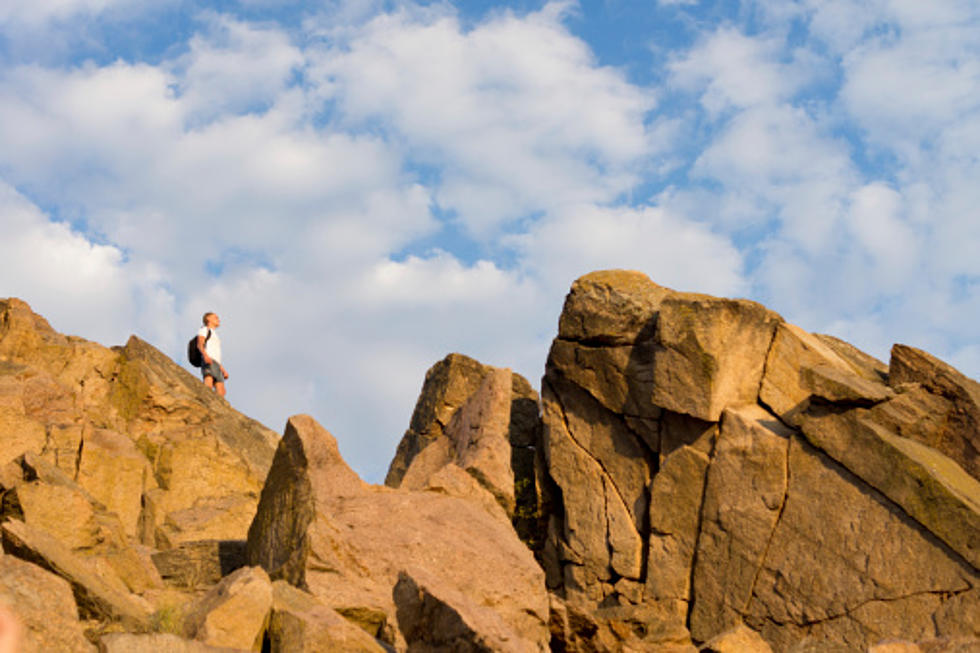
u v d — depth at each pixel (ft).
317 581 35.06
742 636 40.86
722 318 53.21
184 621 29.19
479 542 39.78
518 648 30.91
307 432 41.04
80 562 31.83
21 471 39.58
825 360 53.47
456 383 63.93
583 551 55.01
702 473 52.90
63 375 59.62
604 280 58.23
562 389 58.18
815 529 49.83
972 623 45.50
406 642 33.06
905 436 50.62
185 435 59.52
